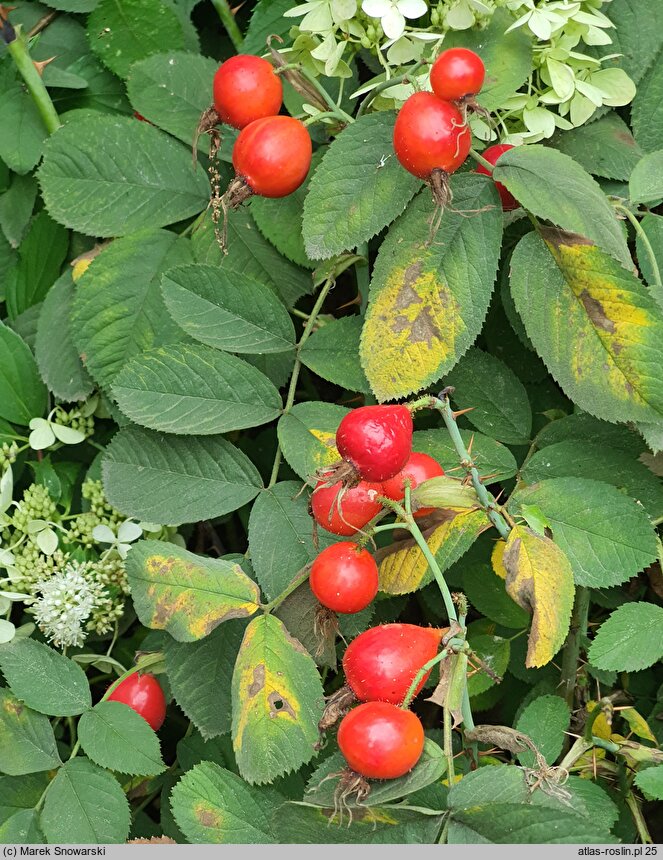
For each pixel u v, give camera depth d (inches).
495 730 13.8
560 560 14.4
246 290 16.3
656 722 17.3
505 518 15.1
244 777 14.3
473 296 15.1
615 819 15.3
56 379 17.6
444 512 15.4
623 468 16.0
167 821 17.6
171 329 17.1
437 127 14.2
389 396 15.0
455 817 13.2
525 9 16.0
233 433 19.5
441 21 16.0
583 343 14.9
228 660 16.0
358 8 16.2
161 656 16.5
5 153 18.0
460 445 14.3
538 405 18.1
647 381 14.7
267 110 15.6
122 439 16.1
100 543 18.3
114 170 17.3
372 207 15.3
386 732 12.9
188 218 17.7
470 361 16.9
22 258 18.5
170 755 19.1
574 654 16.8
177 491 16.0
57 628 17.2
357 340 16.6
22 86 18.3
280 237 17.2
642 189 16.0
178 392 16.0
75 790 15.7
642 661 15.1
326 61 16.5
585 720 16.9
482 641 17.4
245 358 17.1
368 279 17.3
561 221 14.6
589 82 16.8
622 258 14.7
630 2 16.9
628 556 15.1
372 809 13.5
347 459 13.7
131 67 17.5
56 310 17.7
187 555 15.4
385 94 16.3
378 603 18.1
